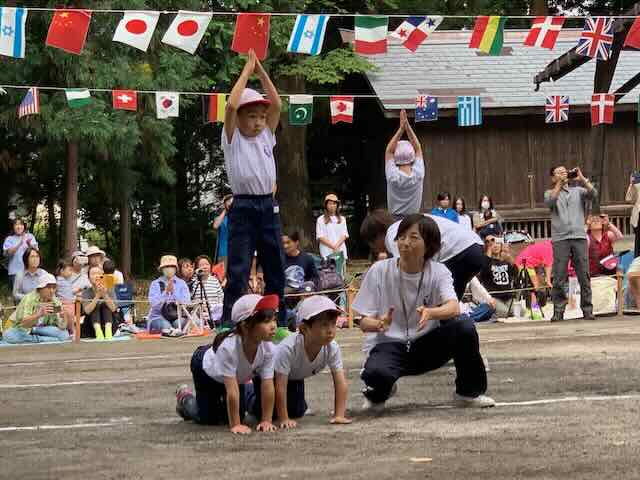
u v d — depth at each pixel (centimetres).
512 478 505
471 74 2744
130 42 1268
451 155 2666
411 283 716
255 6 2536
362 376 726
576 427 640
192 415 721
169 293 1642
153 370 1087
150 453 611
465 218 2088
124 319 1708
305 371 695
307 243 2953
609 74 2030
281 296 841
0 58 2195
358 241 3244
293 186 2964
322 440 630
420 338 724
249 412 716
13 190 2747
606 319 1587
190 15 1269
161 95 1544
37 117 2217
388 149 950
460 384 742
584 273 1589
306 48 1312
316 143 3272
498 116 2670
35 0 2209
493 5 3366
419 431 647
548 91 2670
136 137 2288
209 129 3131
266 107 823
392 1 2919
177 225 3206
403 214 946
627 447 572
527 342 1205
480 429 646
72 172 2362
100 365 1166
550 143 2686
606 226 1784
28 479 549
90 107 2191
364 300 725
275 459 577
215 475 541
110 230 3086
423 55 2814
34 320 1563
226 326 817
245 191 821
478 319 1678
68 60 2195
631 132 2692
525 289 1664
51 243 2944
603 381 847
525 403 746
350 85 3027
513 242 2198
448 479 507
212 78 2625
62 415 784
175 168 3188
